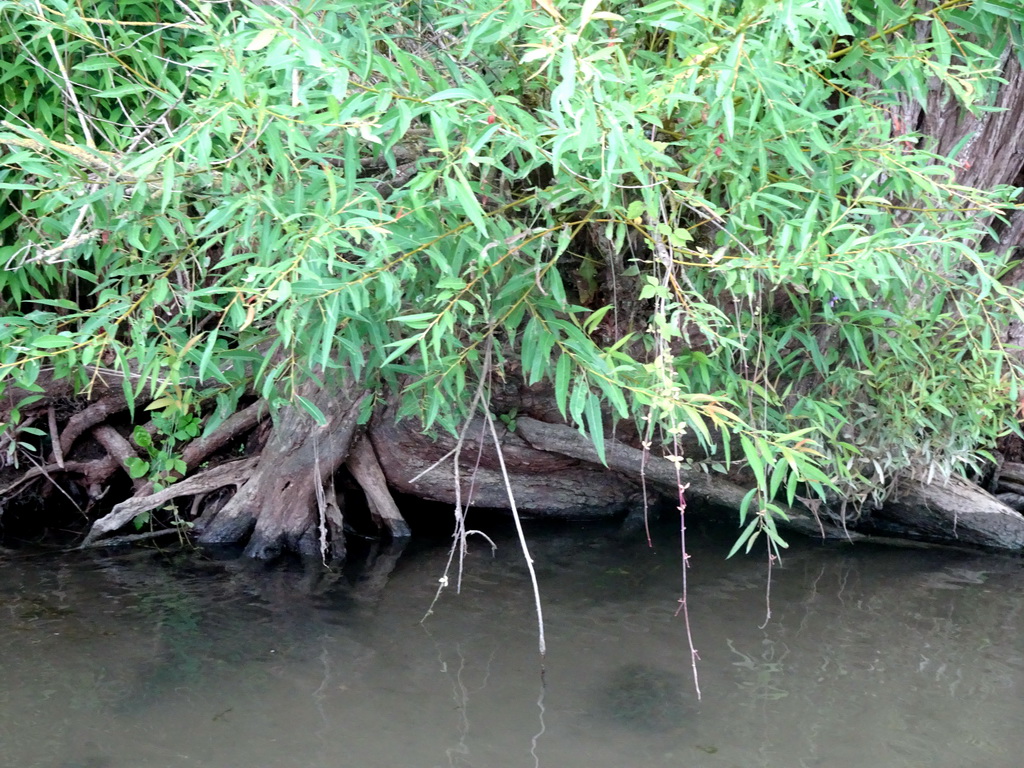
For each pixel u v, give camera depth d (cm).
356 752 270
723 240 299
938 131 432
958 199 365
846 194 320
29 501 517
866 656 340
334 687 311
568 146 221
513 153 294
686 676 322
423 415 366
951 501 491
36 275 416
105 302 310
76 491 524
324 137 273
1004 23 302
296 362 344
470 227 267
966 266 421
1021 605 396
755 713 296
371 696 305
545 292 295
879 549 481
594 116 213
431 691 309
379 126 234
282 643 346
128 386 310
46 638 346
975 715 296
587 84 221
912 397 424
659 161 253
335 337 301
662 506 541
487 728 285
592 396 288
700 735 282
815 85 276
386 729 283
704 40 245
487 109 237
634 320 416
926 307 402
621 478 532
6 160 269
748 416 390
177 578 422
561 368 290
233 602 390
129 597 393
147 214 287
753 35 246
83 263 441
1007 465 539
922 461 466
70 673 316
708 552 471
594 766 264
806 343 379
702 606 391
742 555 467
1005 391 411
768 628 367
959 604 396
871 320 379
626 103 224
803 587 417
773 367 423
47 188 283
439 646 346
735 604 394
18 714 287
